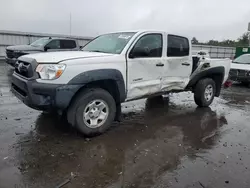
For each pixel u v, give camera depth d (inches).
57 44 468.4
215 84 252.4
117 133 165.5
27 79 140.6
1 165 116.5
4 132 155.9
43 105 137.2
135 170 118.0
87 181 107.2
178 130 176.7
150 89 188.2
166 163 126.0
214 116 216.2
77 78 138.9
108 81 160.2
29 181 105.1
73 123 147.2
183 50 210.7
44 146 139.3
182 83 216.2
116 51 169.3
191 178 112.3
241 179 112.7
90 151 135.8
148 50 177.5
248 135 171.2
